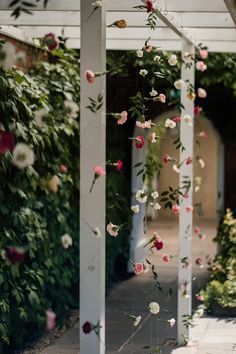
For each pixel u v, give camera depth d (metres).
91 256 5.55
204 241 19.33
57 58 11.02
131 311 10.92
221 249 13.07
